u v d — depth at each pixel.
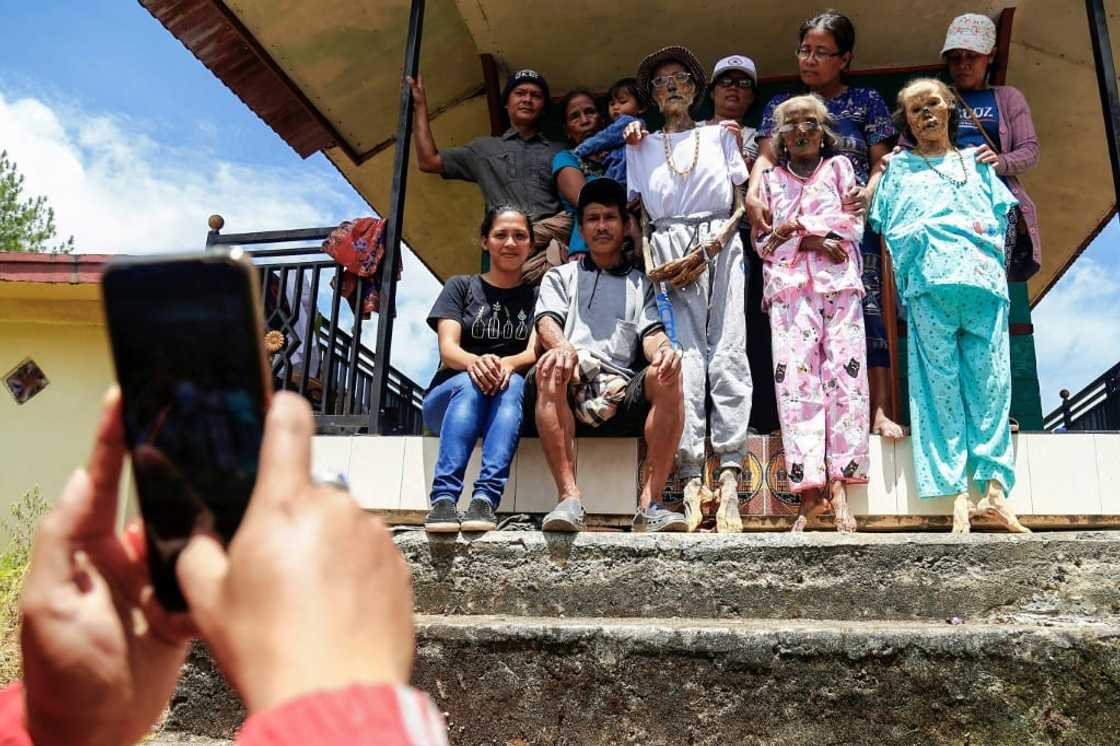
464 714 2.87
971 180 4.20
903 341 6.22
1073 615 3.14
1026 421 6.36
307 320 5.18
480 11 6.29
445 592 3.48
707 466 4.39
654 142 4.77
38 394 6.78
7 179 19.50
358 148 7.61
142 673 0.67
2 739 0.73
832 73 4.97
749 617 3.27
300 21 6.23
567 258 5.21
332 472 0.59
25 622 0.66
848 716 2.69
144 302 0.54
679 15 6.33
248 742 0.46
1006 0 6.09
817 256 4.25
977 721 2.64
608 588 3.38
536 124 5.83
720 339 4.40
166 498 0.54
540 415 3.87
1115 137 4.76
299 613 0.49
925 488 4.06
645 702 2.78
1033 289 9.12
